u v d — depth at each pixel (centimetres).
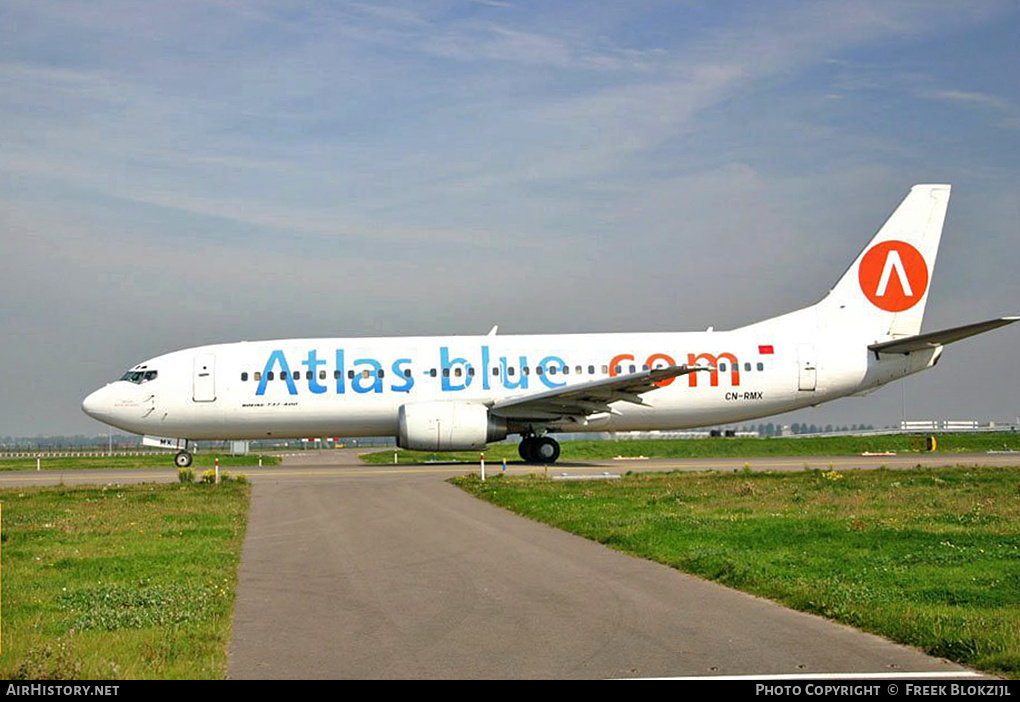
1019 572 1499
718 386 4428
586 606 1392
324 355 4447
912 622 1199
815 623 1272
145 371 4447
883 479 3158
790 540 1881
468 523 2297
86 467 5338
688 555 1728
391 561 1797
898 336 4556
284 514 2519
